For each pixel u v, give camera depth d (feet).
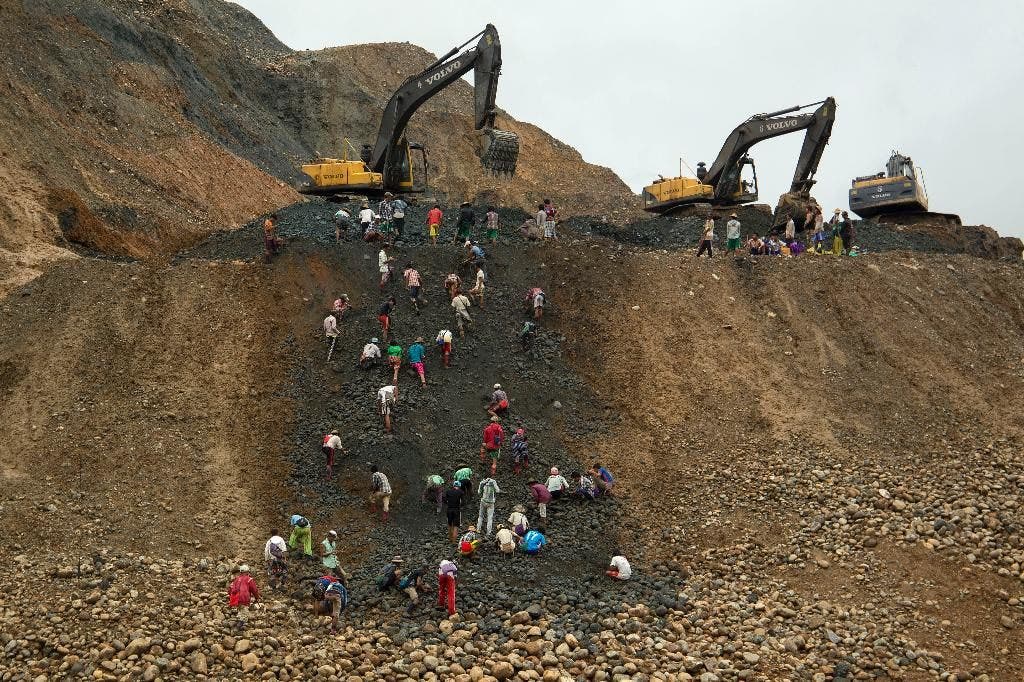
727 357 78.28
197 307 76.07
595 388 74.13
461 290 82.07
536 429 68.64
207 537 54.95
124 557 50.96
